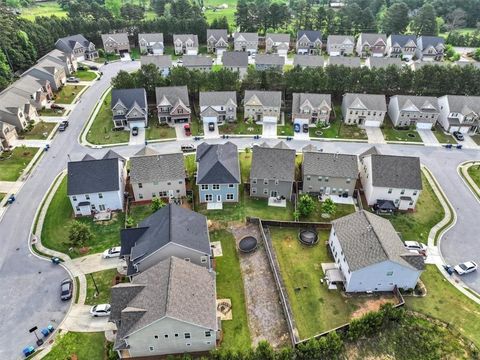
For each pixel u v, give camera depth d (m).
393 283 55.69
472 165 87.00
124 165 81.19
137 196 73.75
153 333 45.31
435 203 75.00
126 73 110.00
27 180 80.50
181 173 73.06
